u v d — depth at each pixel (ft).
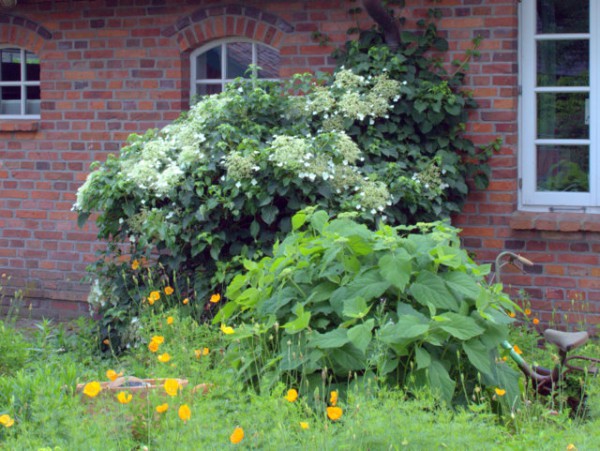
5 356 18.86
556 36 25.54
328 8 27.14
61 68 30.19
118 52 29.53
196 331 19.01
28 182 30.83
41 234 30.73
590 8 25.29
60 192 30.42
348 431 12.48
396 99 24.84
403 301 15.92
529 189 25.98
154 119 29.22
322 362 15.39
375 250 16.01
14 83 31.37
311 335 15.35
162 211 23.09
